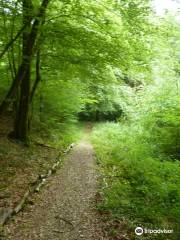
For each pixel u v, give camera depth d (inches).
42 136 863.1
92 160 686.5
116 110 1631.4
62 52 633.0
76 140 1084.5
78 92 992.9
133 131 847.1
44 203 376.8
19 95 695.1
